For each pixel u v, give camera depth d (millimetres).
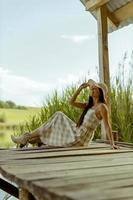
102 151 4273
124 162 3344
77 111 6715
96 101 4824
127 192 2055
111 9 6223
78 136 4852
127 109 6207
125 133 6090
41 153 4184
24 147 4980
